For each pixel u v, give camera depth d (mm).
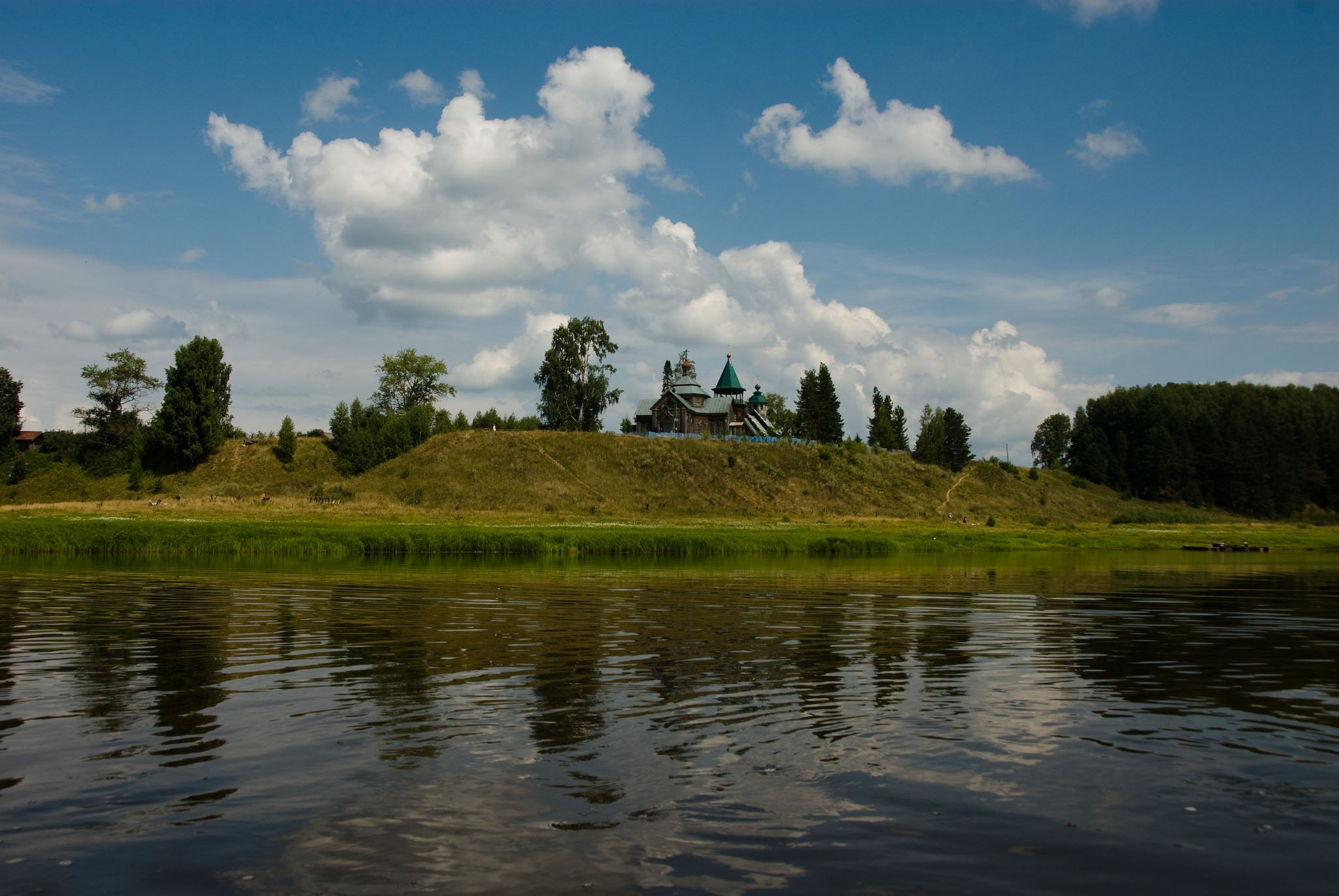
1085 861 7941
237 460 116312
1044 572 43781
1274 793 9695
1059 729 12156
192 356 115938
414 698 13625
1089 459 153625
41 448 121562
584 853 7996
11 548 49938
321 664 16359
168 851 7996
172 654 17344
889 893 7289
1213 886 7477
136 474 107375
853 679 15320
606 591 31016
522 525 75000
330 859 7844
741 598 28938
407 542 55000
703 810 9023
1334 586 36062
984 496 123500
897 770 10312
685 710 12922
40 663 16359
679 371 151125
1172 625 23000
